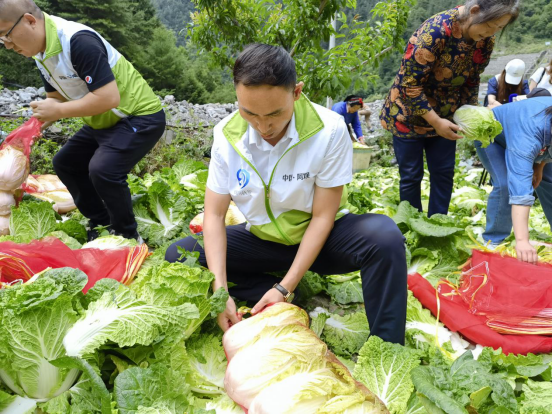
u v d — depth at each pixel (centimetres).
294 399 149
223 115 1003
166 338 170
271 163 205
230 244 238
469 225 461
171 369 163
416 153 387
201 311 190
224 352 196
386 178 771
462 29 315
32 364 154
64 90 299
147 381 152
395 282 200
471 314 254
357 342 237
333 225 222
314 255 208
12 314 150
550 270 276
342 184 207
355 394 155
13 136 318
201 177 472
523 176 287
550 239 395
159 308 170
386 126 393
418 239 331
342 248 216
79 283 181
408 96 344
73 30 281
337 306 290
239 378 160
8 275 202
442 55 330
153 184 379
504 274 279
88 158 343
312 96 600
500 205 369
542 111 292
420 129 371
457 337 250
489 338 237
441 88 352
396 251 198
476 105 365
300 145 202
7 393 153
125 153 310
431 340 244
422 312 258
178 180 483
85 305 182
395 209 460
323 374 160
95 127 316
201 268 222
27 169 317
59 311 157
